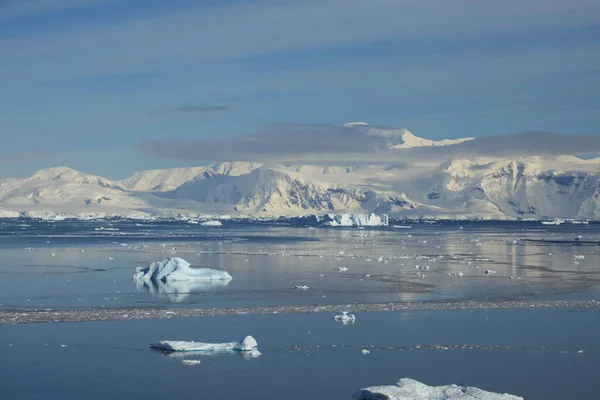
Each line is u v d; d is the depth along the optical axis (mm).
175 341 52969
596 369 48125
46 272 99250
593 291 81375
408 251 151500
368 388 42031
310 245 173125
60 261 117812
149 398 42094
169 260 92062
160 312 65625
